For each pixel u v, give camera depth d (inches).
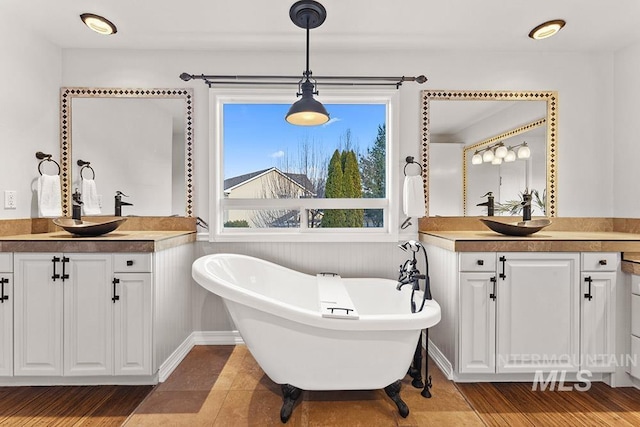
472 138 106.1
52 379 81.2
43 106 97.7
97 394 78.0
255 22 89.4
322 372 69.7
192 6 82.3
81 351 78.7
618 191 104.0
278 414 70.7
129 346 79.3
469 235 92.0
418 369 82.3
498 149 106.5
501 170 106.6
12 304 78.3
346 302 78.4
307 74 82.9
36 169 96.0
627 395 78.4
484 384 82.7
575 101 106.0
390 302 94.0
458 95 105.7
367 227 109.7
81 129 104.1
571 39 98.7
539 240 80.6
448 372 85.4
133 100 105.2
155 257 80.1
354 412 71.3
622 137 102.9
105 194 105.0
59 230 101.7
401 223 106.9
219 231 107.1
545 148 106.2
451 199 106.3
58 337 78.5
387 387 72.1
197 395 77.7
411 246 81.5
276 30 93.4
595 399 76.8
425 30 93.4
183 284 97.8
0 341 78.2
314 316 65.7
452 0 80.0
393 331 67.8
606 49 104.4
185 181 105.7
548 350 80.8
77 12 84.8
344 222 109.5
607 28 92.4
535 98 105.7
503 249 80.6
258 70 105.2
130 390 79.7
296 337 68.4
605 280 81.3
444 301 89.2
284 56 105.3
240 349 103.1
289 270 100.5
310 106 77.9
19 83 89.8
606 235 92.5
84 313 78.7
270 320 69.0
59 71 103.0
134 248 78.7
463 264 80.7
